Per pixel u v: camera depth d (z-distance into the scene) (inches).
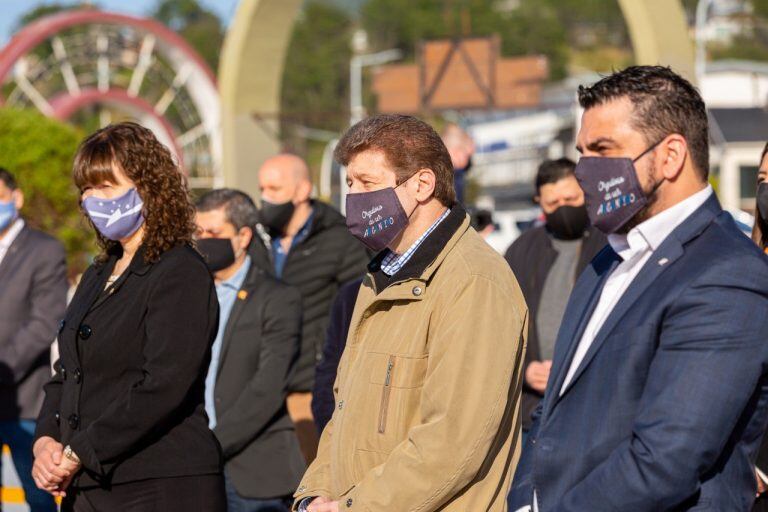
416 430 128.0
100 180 162.6
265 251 271.6
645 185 119.9
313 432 268.4
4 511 327.0
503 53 3846.0
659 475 110.7
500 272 134.1
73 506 163.8
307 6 3604.8
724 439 111.6
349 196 138.6
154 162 164.4
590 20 4377.5
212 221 215.8
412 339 133.5
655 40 486.3
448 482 125.9
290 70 3410.4
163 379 156.8
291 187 271.6
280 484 211.9
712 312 112.9
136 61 1069.8
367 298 143.7
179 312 159.6
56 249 272.5
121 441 155.9
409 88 1016.9
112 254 171.8
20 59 967.6
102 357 160.2
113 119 1176.2
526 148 1701.5
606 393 119.6
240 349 214.8
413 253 136.6
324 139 1851.6
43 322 265.7
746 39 3885.3
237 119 644.1
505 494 134.4
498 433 132.6
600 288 131.8
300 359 268.8
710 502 115.3
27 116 764.6
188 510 161.0
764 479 145.6
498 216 1187.3
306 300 271.6
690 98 120.6
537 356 228.8
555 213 230.4
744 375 111.3
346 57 3528.5
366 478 130.1
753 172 1451.8
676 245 119.4
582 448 120.6
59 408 171.0
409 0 3855.8
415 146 136.3
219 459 166.4
